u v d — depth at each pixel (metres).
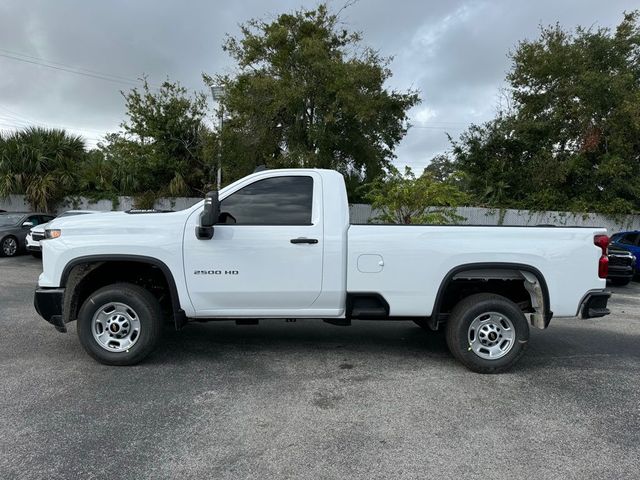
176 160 21.20
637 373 5.19
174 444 3.42
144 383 4.57
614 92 20.41
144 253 4.88
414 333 6.70
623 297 11.31
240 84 18.30
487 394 4.48
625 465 3.25
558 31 22.80
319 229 4.99
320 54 17.28
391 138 21.09
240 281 4.94
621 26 21.92
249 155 18.61
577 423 3.89
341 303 5.08
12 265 13.66
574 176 21.86
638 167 21.34
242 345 5.91
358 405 4.16
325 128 17.73
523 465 3.22
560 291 5.09
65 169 20.89
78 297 5.28
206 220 4.66
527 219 21.36
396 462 3.23
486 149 23.20
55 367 4.96
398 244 5.01
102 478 2.98
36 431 3.57
